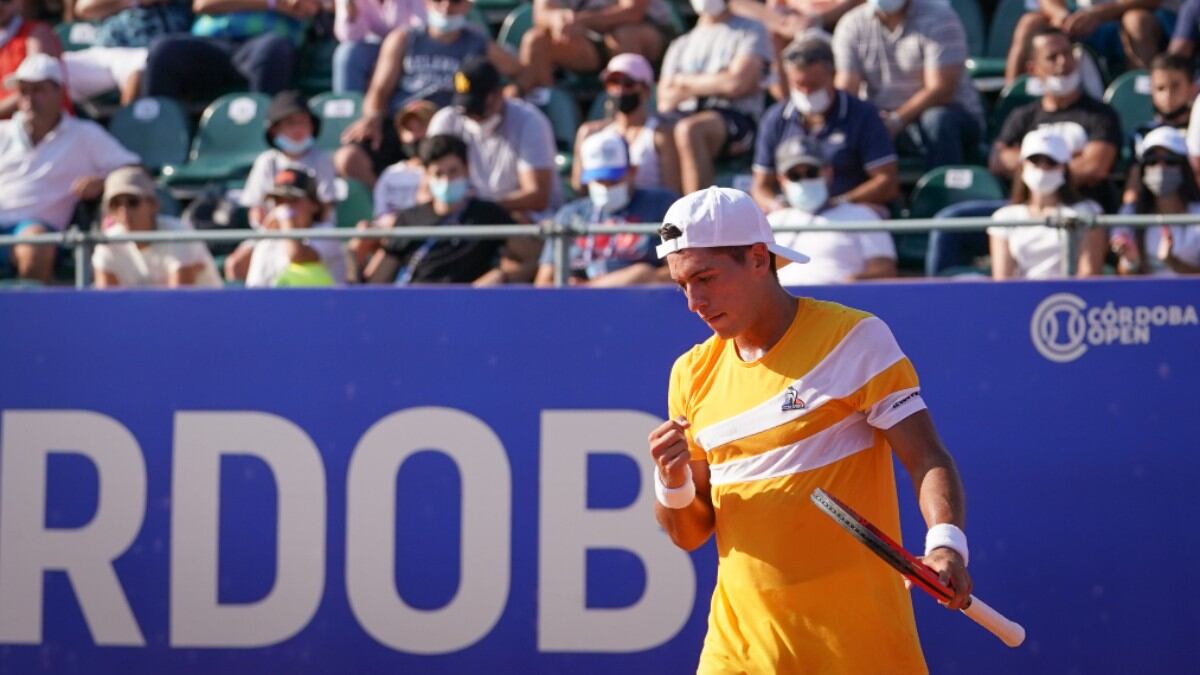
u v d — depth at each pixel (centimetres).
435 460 2011
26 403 2075
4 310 2080
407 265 2433
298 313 2036
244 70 3406
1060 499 1914
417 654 2009
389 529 2016
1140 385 1905
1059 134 2389
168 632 2048
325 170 2898
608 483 1980
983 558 1923
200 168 3198
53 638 2066
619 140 2492
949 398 1927
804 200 2414
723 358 1311
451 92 3030
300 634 2028
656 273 2295
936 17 2973
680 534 1364
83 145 2942
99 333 2066
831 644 1265
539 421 1991
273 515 2034
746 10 3256
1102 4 3256
